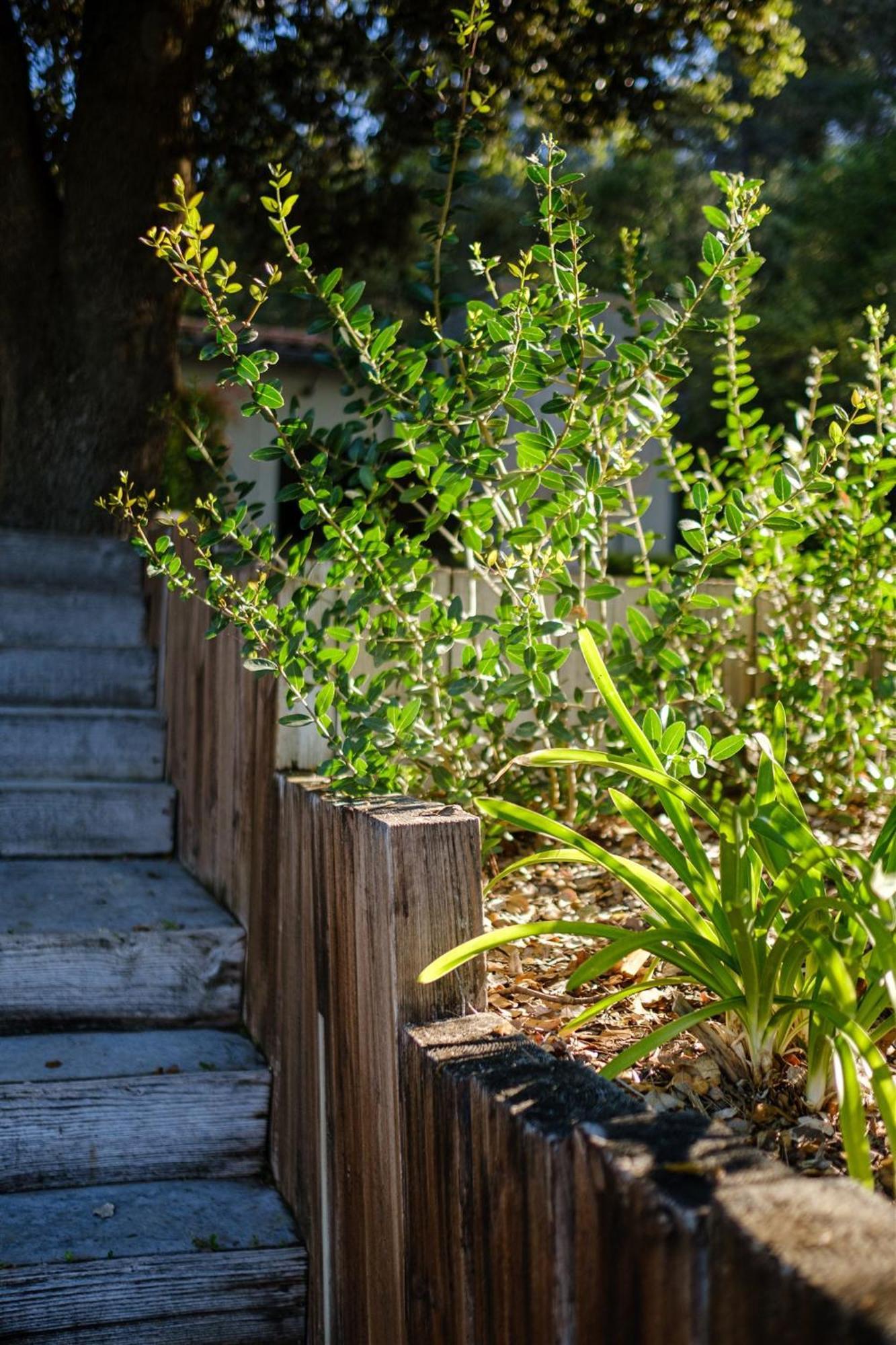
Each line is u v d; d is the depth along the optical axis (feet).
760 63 24.41
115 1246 6.65
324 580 9.23
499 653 8.70
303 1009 7.08
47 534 15.48
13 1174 7.28
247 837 8.63
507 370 7.76
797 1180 3.38
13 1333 6.27
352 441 8.87
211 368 33.45
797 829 5.28
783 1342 2.83
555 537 8.36
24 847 10.90
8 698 12.95
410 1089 5.23
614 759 5.76
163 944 8.50
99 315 19.56
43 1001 8.28
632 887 6.18
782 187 66.03
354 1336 6.04
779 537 10.23
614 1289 3.52
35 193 19.66
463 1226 4.63
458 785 9.29
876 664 13.96
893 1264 2.84
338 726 8.55
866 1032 5.80
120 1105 7.45
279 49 23.81
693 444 56.29
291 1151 7.23
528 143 34.81
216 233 33.68
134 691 13.41
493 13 21.48
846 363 50.98
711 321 7.89
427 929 5.58
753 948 5.76
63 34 23.34
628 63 23.22
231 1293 6.65
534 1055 4.92
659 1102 5.96
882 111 67.92
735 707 13.74
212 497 8.50
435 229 9.28
